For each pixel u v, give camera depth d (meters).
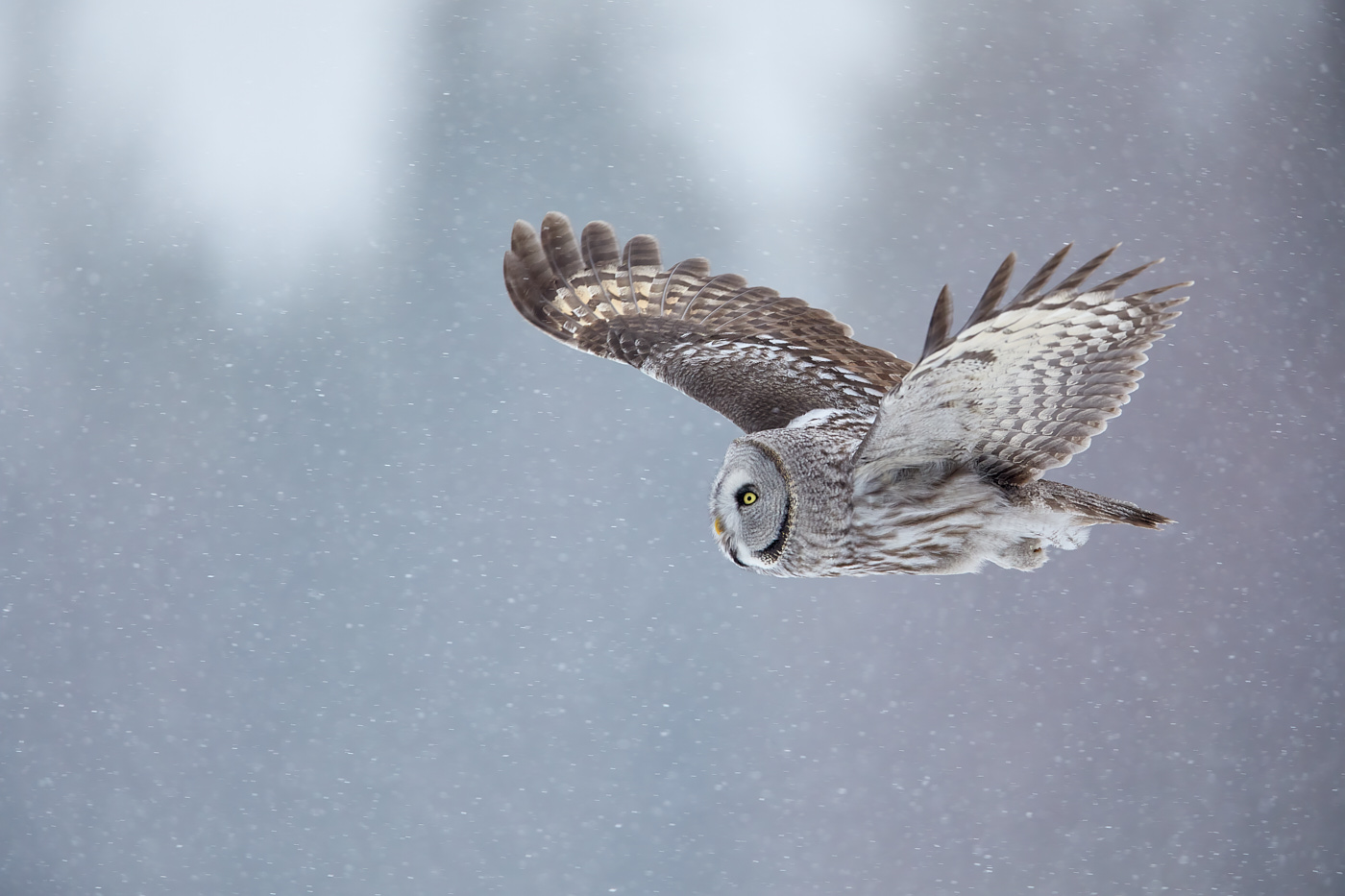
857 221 42.47
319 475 29.52
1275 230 40.72
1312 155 43.31
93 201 42.72
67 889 20.98
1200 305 37.19
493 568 26.52
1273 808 23.05
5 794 22.39
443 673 24.59
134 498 29.34
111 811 22.03
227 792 22.84
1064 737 24.08
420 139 44.47
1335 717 24.12
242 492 29.61
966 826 22.33
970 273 40.72
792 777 22.89
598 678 24.45
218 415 32.91
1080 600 26.42
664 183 44.12
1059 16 47.12
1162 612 26.33
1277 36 46.03
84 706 24.00
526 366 32.12
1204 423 32.28
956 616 25.61
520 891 21.58
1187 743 24.11
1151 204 41.84
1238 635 26.30
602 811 22.50
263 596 26.47
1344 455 31.58
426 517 27.89
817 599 25.58
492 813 21.92
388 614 26.45
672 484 28.23
